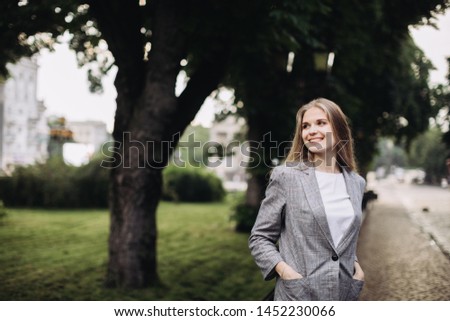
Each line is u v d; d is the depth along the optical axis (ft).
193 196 85.92
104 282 20.30
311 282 6.87
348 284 7.15
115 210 20.01
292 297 6.95
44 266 25.02
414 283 19.66
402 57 41.16
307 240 6.98
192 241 35.83
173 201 84.84
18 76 48.16
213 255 29.81
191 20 18.89
